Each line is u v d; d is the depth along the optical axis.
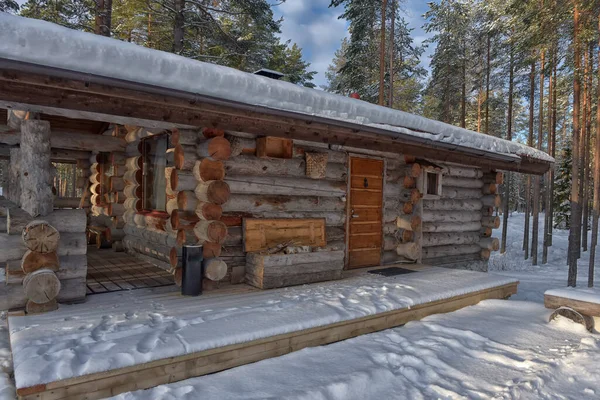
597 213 10.14
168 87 3.82
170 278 5.64
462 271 6.90
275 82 4.73
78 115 4.28
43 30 3.10
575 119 10.73
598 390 3.16
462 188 9.09
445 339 4.08
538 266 13.20
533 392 3.08
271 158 5.64
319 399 2.83
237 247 5.46
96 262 6.88
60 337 3.15
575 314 4.65
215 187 4.89
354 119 5.53
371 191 7.21
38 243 3.77
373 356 3.62
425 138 6.55
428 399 2.94
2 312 3.97
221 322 3.67
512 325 4.74
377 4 18.66
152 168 6.96
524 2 11.95
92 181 9.51
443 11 20.59
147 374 2.91
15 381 2.62
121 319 3.68
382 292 5.11
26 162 3.93
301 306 4.31
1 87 3.26
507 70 17.53
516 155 8.55
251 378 3.11
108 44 3.43
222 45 16.75
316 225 6.19
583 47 11.14
